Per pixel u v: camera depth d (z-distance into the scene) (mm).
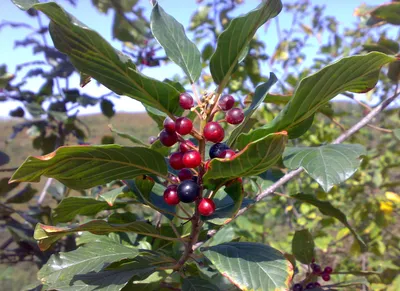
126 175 147
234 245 154
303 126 159
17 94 373
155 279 192
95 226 138
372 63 129
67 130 394
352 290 405
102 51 123
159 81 132
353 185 532
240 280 134
